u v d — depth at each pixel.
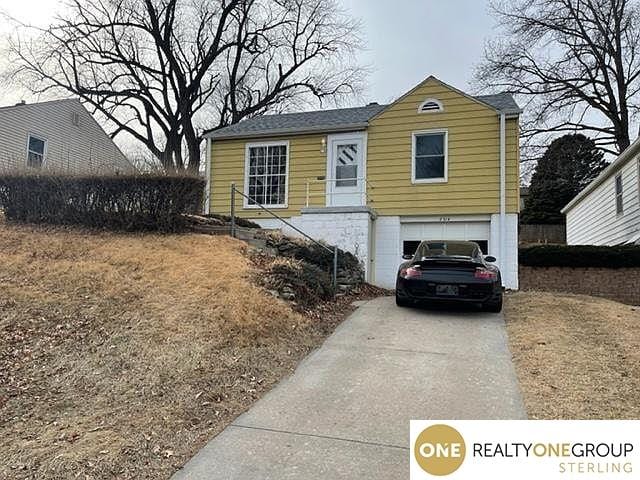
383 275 13.40
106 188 9.91
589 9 24.59
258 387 5.17
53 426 4.13
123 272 7.78
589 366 5.61
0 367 5.18
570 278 14.27
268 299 7.25
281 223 14.54
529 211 33.38
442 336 7.09
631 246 13.81
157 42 26.94
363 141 14.08
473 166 13.02
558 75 25.50
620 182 15.94
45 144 21.48
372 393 5.03
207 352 5.66
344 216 12.55
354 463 3.67
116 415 4.36
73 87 26.25
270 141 15.03
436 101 13.49
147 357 5.48
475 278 8.32
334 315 8.25
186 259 8.35
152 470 3.58
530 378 5.33
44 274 7.64
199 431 4.19
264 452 3.84
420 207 13.37
